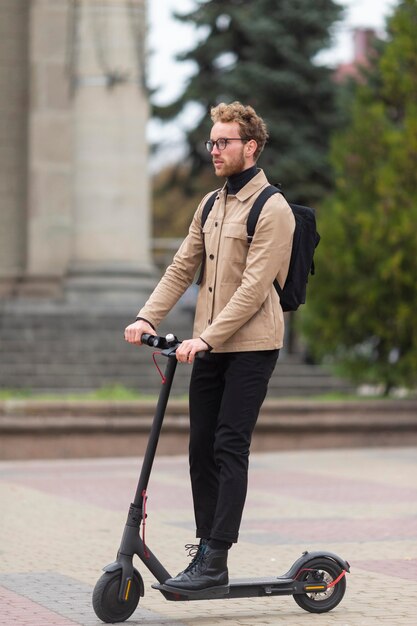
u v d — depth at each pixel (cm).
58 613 1388
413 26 4172
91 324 4906
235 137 1363
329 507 2345
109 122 5259
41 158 5719
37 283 5659
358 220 3925
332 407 3659
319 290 4056
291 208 1380
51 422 3400
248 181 1375
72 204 5297
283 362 4788
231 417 1348
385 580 1592
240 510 1341
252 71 7800
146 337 1365
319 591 1388
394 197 3931
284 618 1365
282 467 3134
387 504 2391
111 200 5262
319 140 7919
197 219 1416
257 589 1361
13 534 2017
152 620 1354
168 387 1347
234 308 1332
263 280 1337
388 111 4306
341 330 4053
